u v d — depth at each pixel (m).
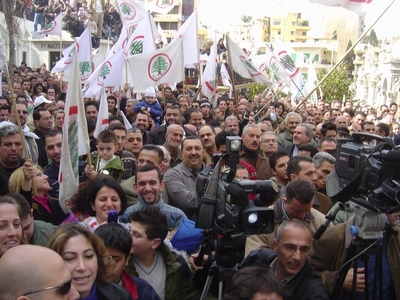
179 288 3.94
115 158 6.44
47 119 8.02
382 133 10.62
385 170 3.15
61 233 3.08
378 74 31.11
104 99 8.35
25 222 3.81
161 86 16.19
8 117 9.08
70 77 5.41
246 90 32.12
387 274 3.86
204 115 13.03
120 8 14.50
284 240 3.45
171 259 3.90
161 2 17.53
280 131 10.81
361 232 3.39
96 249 3.15
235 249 3.55
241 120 11.28
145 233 3.74
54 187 5.93
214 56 14.06
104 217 4.31
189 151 5.97
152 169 4.77
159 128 9.27
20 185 4.95
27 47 30.69
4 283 2.16
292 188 4.25
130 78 13.38
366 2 9.74
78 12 27.88
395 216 3.81
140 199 4.75
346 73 34.09
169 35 54.56
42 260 2.22
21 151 5.83
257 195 3.52
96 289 3.12
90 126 8.08
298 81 16.17
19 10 17.97
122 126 7.16
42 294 2.17
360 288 3.66
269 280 2.80
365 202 3.35
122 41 14.45
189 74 26.62
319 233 3.52
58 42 31.03
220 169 3.71
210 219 3.64
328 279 3.84
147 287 3.56
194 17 12.07
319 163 5.66
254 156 7.44
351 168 3.42
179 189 5.74
